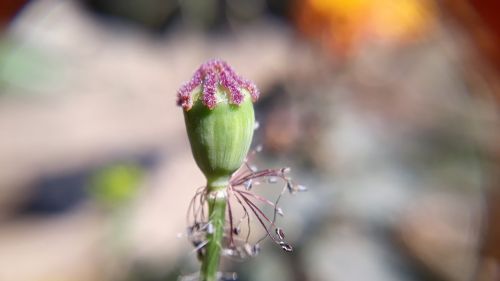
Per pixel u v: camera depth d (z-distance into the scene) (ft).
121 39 1.50
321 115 0.71
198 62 1.37
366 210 0.72
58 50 1.49
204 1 1.33
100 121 1.30
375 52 0.74
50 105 1.39
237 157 0.24
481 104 0.68
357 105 0.77
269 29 1.36
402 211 0.73
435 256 0.71
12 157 1.20
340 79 0.74
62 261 0.89
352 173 0.72
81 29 1.53
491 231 0.60
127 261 0.80
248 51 1.30
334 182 0.71
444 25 0.57
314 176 0.70
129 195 0.80
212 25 1.37
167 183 0.98
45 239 0.95
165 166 1.05
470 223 0.67
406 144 0.78
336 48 0.72
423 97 0.80
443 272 0.69
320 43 0.73
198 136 0.23
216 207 0.24
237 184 0.26
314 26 0.72
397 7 0.68
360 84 0.76
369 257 0.69
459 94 0.76
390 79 0.79
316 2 0.71
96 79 1.45
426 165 0.77
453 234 0.71
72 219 0.99
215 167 0.24
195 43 1.38
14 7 0.75
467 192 0.73
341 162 0.72
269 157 0.66
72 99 1.40
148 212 0.88
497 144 0.70
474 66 0.56
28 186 1.09
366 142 0.76
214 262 0.25
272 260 0.66
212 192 0.24
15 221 1.01
